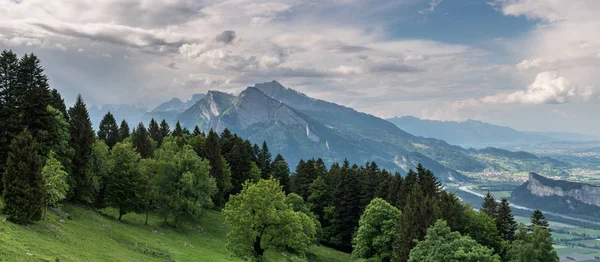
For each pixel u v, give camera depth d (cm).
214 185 7519
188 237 6638
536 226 5325
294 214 5194
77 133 6550
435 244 4444
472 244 4281
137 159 7269
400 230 6172
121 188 6600
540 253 4988
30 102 5619
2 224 3866
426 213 6034
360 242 6969
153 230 6456
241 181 10731
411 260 4628
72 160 6384
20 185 4262
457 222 6306
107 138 10938
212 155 9581
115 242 4941
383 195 9438
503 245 6075
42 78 6178
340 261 7988
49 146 5772
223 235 7438
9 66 5834
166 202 6819
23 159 4378
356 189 9506
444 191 7588
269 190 5028
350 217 9350
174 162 7050
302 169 11331
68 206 6122
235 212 5006
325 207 9825
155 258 4716
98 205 7131
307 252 7969
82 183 6431
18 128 5441
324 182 10519
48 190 4703
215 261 5309
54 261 3206
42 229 4309
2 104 5616
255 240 5044
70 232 4653
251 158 12562
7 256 2864
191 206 6862
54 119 5928
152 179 6869
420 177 9394
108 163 6762
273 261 6253
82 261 3566
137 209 6731
